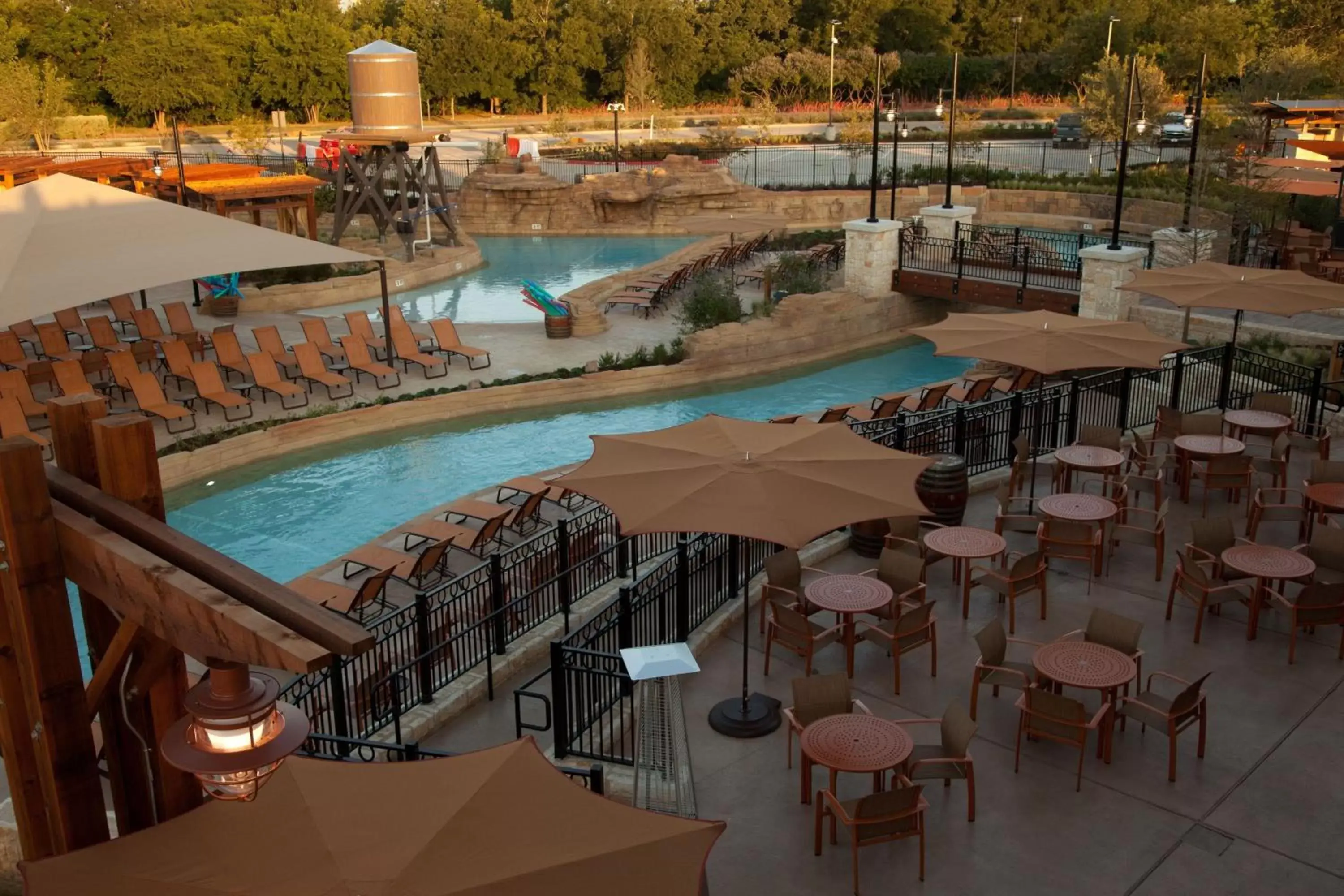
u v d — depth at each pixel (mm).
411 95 35000
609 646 10344
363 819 4504
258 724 3635
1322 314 25672
